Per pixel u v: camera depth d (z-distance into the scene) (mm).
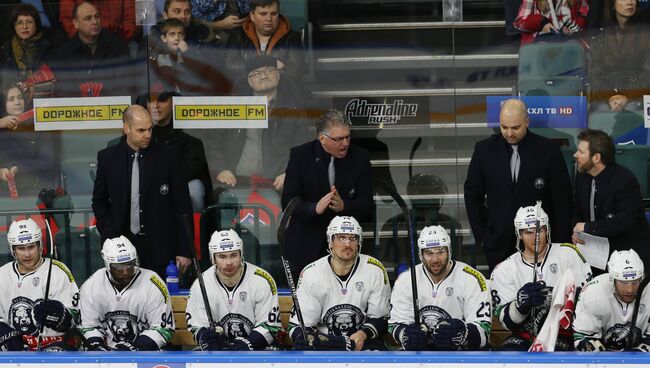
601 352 18062
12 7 28188
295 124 28328
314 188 24734
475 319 22141
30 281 23953
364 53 28328
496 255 24750
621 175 23797
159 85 28344
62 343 22844
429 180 28188
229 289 23031
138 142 24906
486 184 24750
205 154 28328
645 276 22406
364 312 22984
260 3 28031
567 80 28125
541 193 24453
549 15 28031
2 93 28422
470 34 28219
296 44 28250
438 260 21859
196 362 18641
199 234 28000
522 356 18109
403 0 28172
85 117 28453
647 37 27859
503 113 24141
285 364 18531
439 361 18281
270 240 28062
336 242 22375
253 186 28234
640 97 28016
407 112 28344
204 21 28156
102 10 28219
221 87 28297
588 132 23906
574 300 22438
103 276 23156
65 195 28406
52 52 28359
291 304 24422
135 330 23234
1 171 28469
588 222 23766
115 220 25281
